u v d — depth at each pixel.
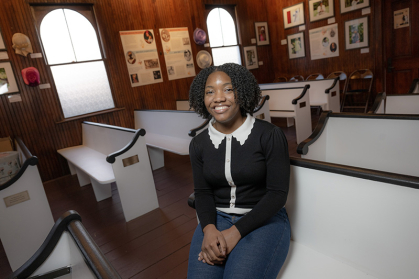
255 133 1.24
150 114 4.85
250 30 7.10
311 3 6.52
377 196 1.11
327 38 6.46
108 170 3.25
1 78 4.13
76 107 4.90
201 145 1.37
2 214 2.24
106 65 5.14
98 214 3.15
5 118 4.23
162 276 2.01
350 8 5.91
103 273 0.88
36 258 1.28
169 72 5.91
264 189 1.30
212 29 6.54
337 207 1.26
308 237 1.42
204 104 1.42
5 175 3.05
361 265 1.24
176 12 5.89
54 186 4.33
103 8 5.00
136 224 2.81
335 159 2.37
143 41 5.51
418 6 5.13
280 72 7.64
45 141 4.58
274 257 1.14
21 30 4.25
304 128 4.62
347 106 6.27
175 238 2.47
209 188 1.40
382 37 5.64
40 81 4.46
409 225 1.05
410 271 1.10
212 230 1.21
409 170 1.96
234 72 1.25
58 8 4.59
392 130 1.99
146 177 2.97
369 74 5.88
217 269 1.16
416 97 2.80
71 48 4.78
